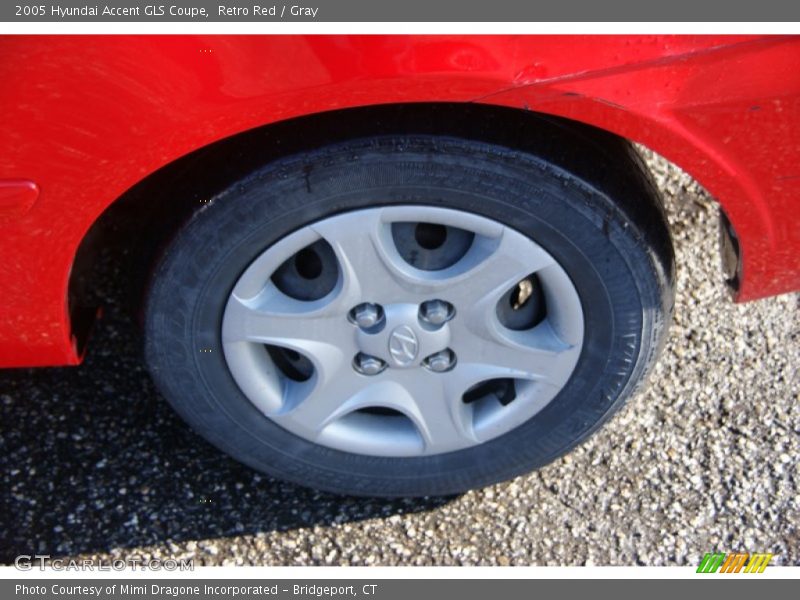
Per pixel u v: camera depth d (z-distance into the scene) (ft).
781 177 6.31
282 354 7.53
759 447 8.61
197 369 7.10
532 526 8.21
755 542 8.13
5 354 6.79
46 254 6.13
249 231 6.41
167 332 6.89
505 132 6.18
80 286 7.47
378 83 5.57
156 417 8.71
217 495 8.32
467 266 6.62
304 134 6.17
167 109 5.58
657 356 7.36
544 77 5.65
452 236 6.72
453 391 7.26
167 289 6.67
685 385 8.96
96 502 8.22
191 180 6.40
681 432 8.70
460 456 7.71
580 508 8.30
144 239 6.86
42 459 8.41
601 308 6.86
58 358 6.92
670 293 7.06
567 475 8.46
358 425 7.63
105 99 5.52
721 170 6.21
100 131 5.62
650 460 8.55
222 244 6.47
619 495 8.37
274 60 5.46
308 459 7.72
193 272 6.59
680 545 8.12
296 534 8.14
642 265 6.68
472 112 6.22
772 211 6.50
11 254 6.09
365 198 6.30
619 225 6.47
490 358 7.11
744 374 9.04
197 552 8.02
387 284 6.66
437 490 8.01
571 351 7.07
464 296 6.73
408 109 6.19
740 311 9.40
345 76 5.53
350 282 6.63
